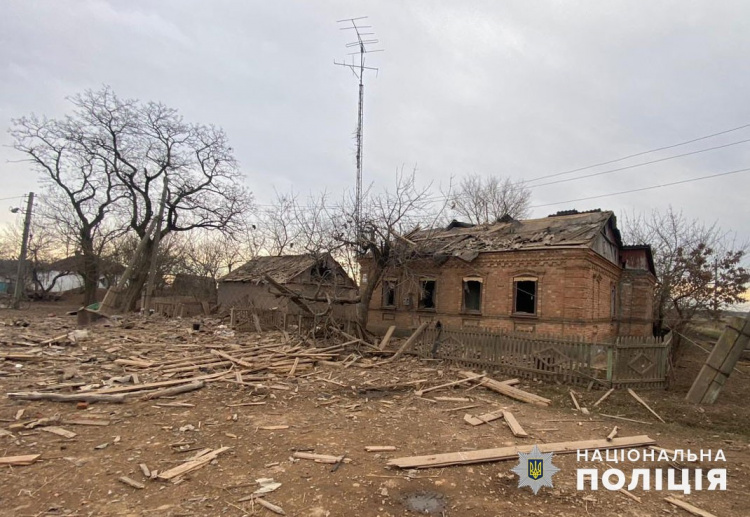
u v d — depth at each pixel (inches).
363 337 673.0
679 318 731.4
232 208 1321.4
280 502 177.6
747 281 799.1
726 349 403.9
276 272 1147.9
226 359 496.4
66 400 315.9
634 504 190.9
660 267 987.3
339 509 173.8
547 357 462.9
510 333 490.9
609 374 425.4
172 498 178.1
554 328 677.3
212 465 214.1
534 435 287.7
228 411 315.0
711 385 401.1
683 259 814.5
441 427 298.0
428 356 558.3
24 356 461.1
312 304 776.9
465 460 229.6
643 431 315.3
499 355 496.7
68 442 239.1
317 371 477.4
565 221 804.0
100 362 465.7
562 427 311.9
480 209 1733.5
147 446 237.0
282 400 352.8
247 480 197.5
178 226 1296.8
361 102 934.4
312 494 185.8
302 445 247.9
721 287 800.3
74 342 568.4
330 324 662.5
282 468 213.2
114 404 319.3
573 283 665.0
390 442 260.8
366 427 290.2
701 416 365.1
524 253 721.6
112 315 979.3
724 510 189.5
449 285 823.1
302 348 589.3
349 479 203.0
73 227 1489.9
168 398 343.3
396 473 212.8
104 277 1761.8
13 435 244.8
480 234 877.2
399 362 540.4
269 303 1149.7
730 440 304.2
